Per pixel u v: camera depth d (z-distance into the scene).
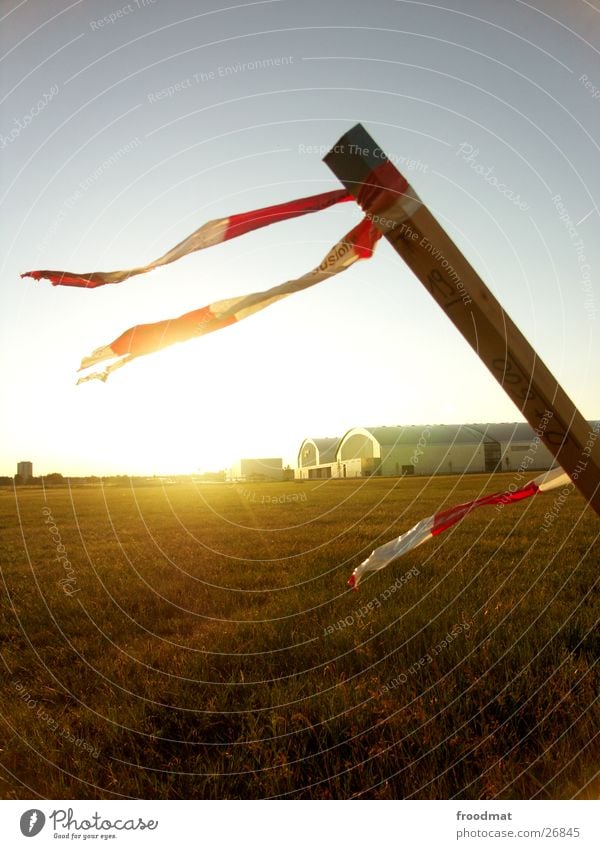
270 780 2.23
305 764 2.34
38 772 2.40
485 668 3.10
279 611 4.79
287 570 6.61
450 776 2.14
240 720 2.82
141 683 3.35
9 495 24.86
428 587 5.13
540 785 1.97
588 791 1.91
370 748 2.37
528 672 2.88
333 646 3.79
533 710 2.53
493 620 3.91
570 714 2.44
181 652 3.87
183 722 2.80
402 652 3.53
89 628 4.66
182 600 5.47
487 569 5.73
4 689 3.36
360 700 2.83
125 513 14.60
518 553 6.58
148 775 2.31
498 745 2.32
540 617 3.88
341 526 10.29
